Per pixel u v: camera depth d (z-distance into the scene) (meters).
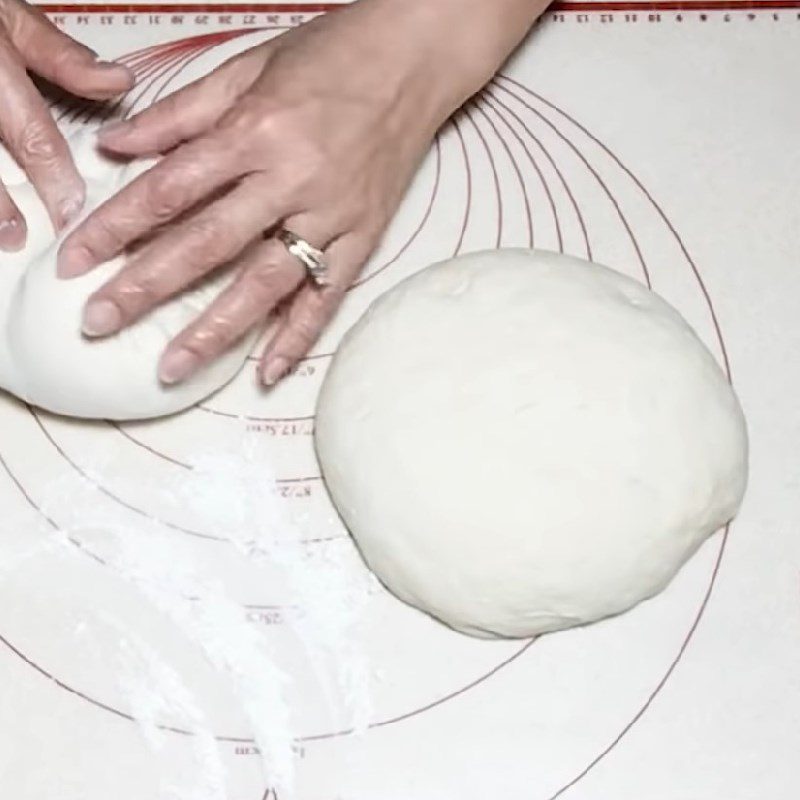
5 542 0.93
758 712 0.89
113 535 0.93
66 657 0.90
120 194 0.83
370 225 0.92
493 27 0.98
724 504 0.89
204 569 0.92
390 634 0.91
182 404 0.94
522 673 0.90
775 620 0.92
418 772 0.87
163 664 0.90
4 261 0.89
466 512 0.84
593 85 1.09
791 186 1.06
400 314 0.90
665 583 0.90
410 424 0.85
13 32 0.95
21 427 0.96
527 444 0.84
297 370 0.98
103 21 1.09
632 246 1.04
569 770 0.88
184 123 0.89
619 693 0.90
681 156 1.07
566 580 0.84
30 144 0.89
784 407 0.99
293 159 0.85
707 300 1.02
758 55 1.11
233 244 0.83
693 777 0.88
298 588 0.92
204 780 0.87
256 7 1.10
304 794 0.86
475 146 1.07
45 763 0.87
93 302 0.82
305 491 0.95
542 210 1.04
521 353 0.86
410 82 0.93
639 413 0.84
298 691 0.89
